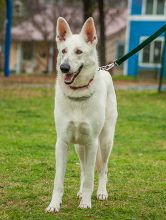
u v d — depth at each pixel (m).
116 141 13.09
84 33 6.83
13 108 18.89
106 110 7.50
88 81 6.78
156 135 14.20
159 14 44.88
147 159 10.91
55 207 6.84
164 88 31.83
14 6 55.53
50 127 14.82
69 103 6.82
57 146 6.96
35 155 10.87
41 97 23.31
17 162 10.08
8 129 14.25
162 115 18.45
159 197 7.78
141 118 17.38
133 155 11.34
